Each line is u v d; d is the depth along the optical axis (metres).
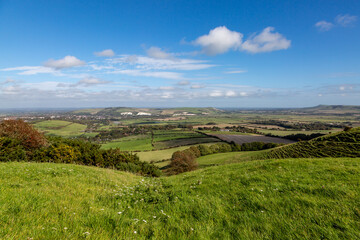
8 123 19.75
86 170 13.02
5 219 4.09
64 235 3.76
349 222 4.36
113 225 4.54
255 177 8.74
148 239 4.11
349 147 32.53
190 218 5.26
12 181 7.80
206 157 70.56
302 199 5.75
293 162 11.23
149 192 7.69
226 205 6.01
